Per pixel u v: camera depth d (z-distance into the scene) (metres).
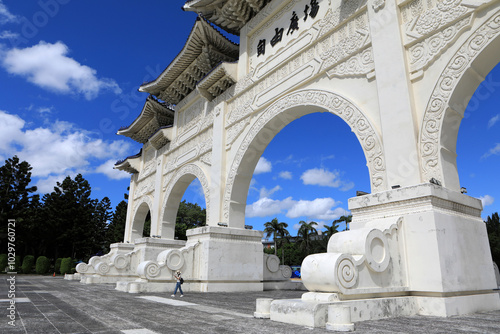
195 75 16.41
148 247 16.53
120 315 5.95
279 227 44.12
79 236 38.53
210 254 11.66
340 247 5.72
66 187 38.53
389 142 7.24
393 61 7.55
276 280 14.27
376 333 4.10
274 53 11.73
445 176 6.43
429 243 5.70
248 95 12.67
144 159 22.47
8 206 34.22
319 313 4.64
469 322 4.88
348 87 8.77
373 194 6.76
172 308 6.97
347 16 9.15
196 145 15.86
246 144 12.17
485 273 6.40
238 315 5.91
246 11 13.27
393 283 5.71
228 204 12.54
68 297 9.33
